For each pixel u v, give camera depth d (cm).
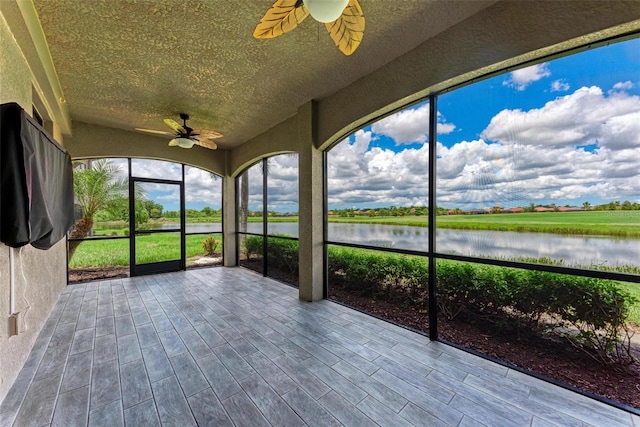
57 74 307
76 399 185
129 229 536
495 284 246
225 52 267
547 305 217
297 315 336
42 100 309
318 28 230
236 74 311
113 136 502
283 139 466
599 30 167
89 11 210
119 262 527
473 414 172
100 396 188
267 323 312
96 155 485
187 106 402
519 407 177
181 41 249
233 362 231
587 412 172
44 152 231
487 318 251
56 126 394
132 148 521
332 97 366
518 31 198
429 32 241
